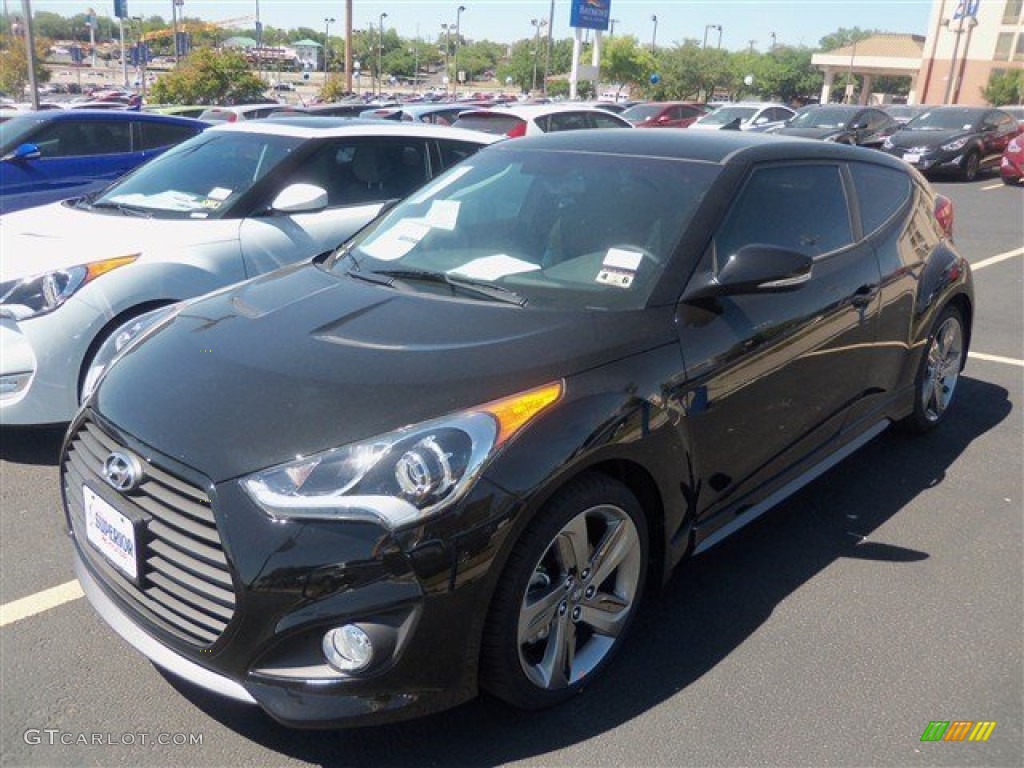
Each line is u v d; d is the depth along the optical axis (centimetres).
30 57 2223
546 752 258
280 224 531
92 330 437
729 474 323
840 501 419
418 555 227
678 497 294
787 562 363
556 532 252
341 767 253
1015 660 304
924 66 7106
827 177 392
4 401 429
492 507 235
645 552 291
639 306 295
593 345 275
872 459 467
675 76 7344
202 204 529
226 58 3528
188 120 1004
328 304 308
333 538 225
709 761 256
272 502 227
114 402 270
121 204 543
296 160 555
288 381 256
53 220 511
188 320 311
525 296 305
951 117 1958
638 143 375
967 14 5425
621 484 272
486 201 365
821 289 360
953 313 482
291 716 229
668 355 288
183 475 237
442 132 644
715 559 365
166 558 244
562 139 396
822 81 9244
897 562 365
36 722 266
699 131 402
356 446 234
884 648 308
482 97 4959
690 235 316
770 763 256
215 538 233
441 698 241
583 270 314
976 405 552
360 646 228
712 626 319
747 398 319
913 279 431
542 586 262
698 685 288
